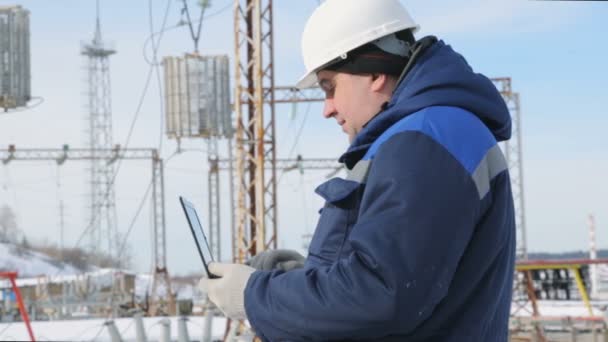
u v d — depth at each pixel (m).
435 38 2.66
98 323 32.19
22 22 25.53
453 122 2.41
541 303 38.03
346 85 2.69
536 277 39.41
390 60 2.64
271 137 25.17
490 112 2.54
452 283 2.37
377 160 2.37
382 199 2.29
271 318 2.40
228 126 36.44
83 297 48.84
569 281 39.03
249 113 24.81
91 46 62.69
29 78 25.34
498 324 2.54
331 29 2.68
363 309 2.22
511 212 2.57
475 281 2.38
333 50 2.66
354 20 2.65
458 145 2.36
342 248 2.47
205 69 36.62
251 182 24.86
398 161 2.32
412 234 2.23
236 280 2.54
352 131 2.73
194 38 27.66
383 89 2.66
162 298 49.38
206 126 36.16
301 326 2.33
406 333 2.33
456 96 2.49
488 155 2.43
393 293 2.19
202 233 3.08
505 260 2.50
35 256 108.69
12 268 103.56
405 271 2.20
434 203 2.26
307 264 2.55
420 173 2.29
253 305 2.45
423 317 2.25
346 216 2.47
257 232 24.59
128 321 32.38
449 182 2.29
